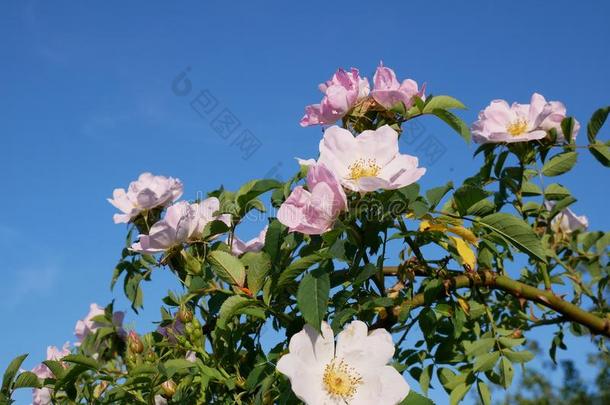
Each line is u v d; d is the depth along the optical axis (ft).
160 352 2.07
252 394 1.91
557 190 2.30
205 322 2.10
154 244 1.96
